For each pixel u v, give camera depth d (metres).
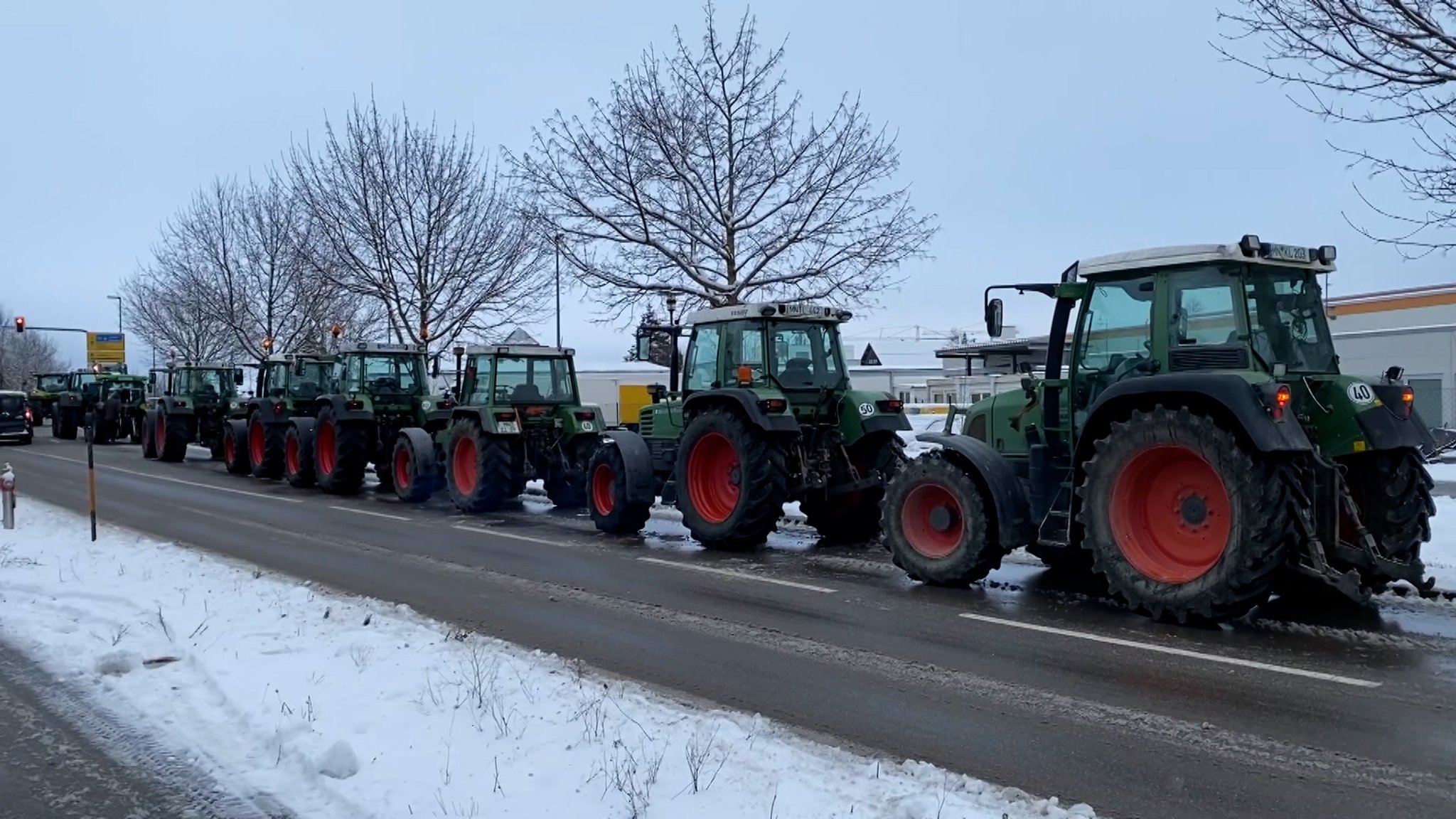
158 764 4.97
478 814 4.17
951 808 4.11
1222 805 4.27
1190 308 7.59
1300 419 7.31
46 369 83.38
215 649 6.67
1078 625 7.34
